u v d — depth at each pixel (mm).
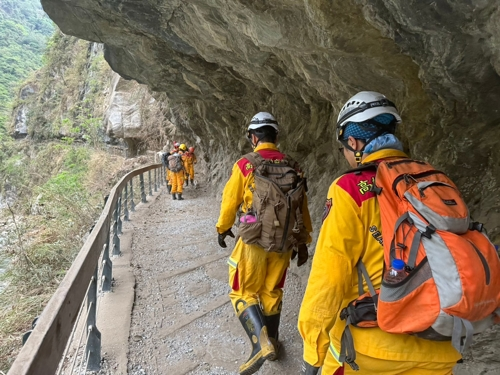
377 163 1492
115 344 3184
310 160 5594
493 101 2332
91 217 9414
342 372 1574
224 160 10719
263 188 2586
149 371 2939
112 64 7730
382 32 2398
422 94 2939
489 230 2381
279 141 6438
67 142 27516
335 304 1438
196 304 4059
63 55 35344
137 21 5055
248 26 3359
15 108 38281
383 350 1389
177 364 3035
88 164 22859
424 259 1187
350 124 1585
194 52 5754
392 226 1295
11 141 35125
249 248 2725
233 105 8227
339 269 1422
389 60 2822
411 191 1280
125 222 7582
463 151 2631
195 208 9453
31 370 1185
